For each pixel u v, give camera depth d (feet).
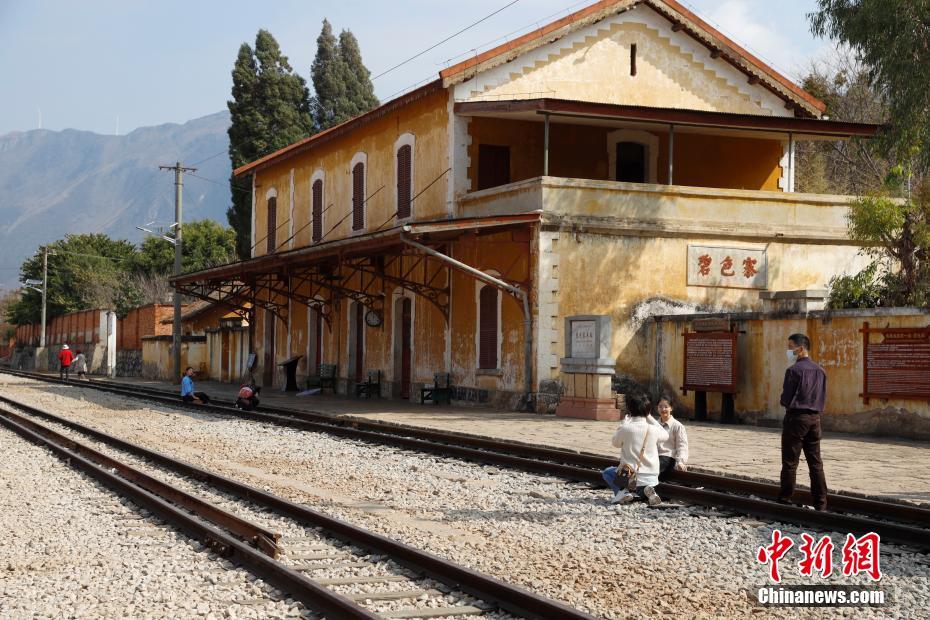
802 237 81.61
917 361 54.75
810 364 33.30
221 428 66.49
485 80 82.74
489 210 80.02
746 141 90.89
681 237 78.23
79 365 165.99
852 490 35.68
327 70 198.08
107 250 268.00
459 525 31.45
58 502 36.04
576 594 22.88
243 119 185.88
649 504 34.50
